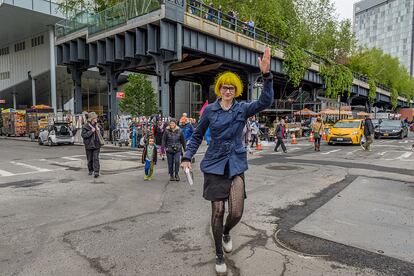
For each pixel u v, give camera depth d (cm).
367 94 5144
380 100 6062
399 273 324
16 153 1714
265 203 596
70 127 2342
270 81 304
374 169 995
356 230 446
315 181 808
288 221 488
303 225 468
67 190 742
